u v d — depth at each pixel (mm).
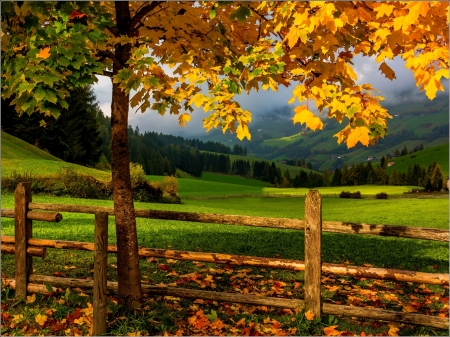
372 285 7961
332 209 43281
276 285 7543
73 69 4523
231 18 4934
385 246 13023
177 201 39812
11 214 6523
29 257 6566
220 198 68938
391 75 4777
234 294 6082
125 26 5719
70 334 5176
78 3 4648
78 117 67500
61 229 13148
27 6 4207
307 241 5742
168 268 8570
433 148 197375
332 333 5258
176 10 5727
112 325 5277
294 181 171375
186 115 5992
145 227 15656
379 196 62906
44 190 27094
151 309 5887
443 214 31594
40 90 4270
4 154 40875
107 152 115750
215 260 6215
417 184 147125
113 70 5809
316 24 4160
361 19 4406
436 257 11336
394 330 5508
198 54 5812
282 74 5406
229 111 4902
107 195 29281
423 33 4305
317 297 5703
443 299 7168
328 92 4547
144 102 5402
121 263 5852
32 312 5746
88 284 6469
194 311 5984
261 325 5586
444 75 3982
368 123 4648
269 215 32969
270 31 5500
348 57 4730
